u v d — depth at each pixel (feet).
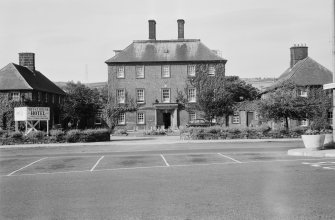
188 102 172.04
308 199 29.91
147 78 177.88
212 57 177.06
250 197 31.12
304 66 164.96
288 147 83.20
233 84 221.25
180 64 177.78
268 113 118.83
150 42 184.65
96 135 111.65
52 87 194.49
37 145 98.48
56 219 26.04
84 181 41.65
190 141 104.99
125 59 178.91
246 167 49.39
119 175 45.50
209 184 37.40
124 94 177.47
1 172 51.83
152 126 175.32
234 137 114.01
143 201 30.83
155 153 74.13
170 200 30.89
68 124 171.63
